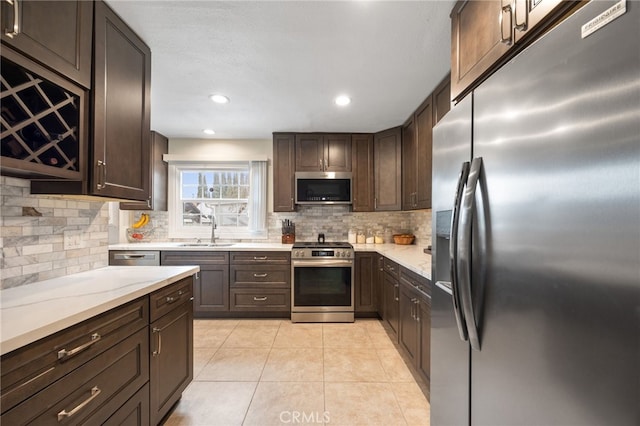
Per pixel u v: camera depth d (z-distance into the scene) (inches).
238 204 153.2
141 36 63.4
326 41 66.1
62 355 35.4
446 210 49.0
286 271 125.8
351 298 123.0
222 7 55.1
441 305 51.3
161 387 57.7
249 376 80.4
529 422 28.5
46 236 55.5
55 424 34.5
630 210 19.6
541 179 27.0
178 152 148.5
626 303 19.9
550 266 25.9
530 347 28.2
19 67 39.6
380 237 144.7
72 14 46.3
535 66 27.9
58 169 44.7
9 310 37.9
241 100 99.8
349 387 75.2
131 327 48.6
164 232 147.3
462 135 42.8
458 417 44.3
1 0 36.3
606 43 21.1
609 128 20.9
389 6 55.2
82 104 49.0
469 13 49.0
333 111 110.0
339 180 134.7
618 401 20.3
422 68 78.2
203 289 125.3
